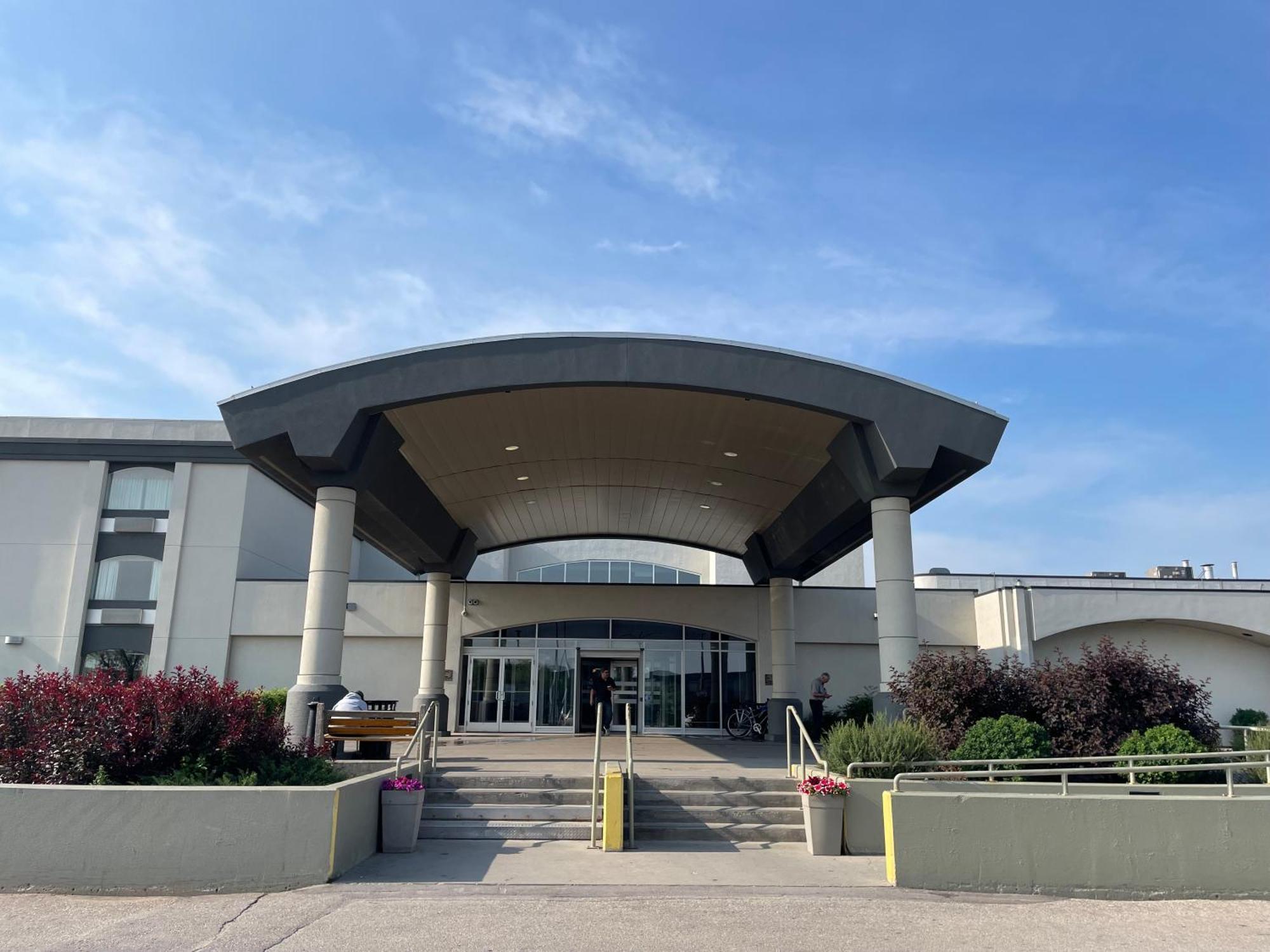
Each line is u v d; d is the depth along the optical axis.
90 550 26.62
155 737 9.51
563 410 16.45
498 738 22.94
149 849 8.24
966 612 27.86
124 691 9.88
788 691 24.02
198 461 27.47
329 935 6.79
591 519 26.50
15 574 26.42
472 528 25.16
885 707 14.30
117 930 6.93
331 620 14.20
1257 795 10.93
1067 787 10.09
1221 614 26.38
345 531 14.49
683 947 6.58
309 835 8.42
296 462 14.93
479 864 9.51
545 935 6.81
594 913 7.46
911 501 16.33
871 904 7.85
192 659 26.09
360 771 11.84
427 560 24.36
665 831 11.15
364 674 26.67
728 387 14.04
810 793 10.41
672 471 20.48
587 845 10.77
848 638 27.34
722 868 9.47
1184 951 6.73
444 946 6.55
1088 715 12.41
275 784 10.01
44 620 26.14
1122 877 8.45
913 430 14.06
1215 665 26.97
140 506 27.22
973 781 11.38
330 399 13.94
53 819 8.30
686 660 26.73
